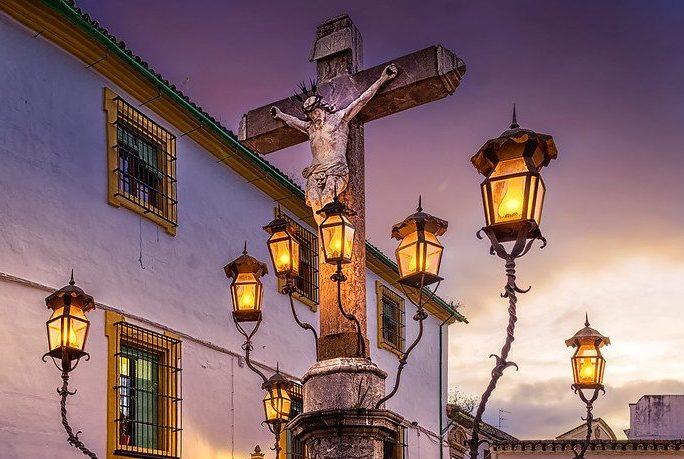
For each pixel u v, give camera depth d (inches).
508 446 896.3
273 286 502.9
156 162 419.8
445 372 773.9
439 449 738.2
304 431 192.4
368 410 186.9
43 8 347.3
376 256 635.5
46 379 328.5
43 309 333.1
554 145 177.0
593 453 880.3
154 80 405.4
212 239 452.4
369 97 221.0
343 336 203.0
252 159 482.3
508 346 165.9
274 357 490.3
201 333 429.4
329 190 213.9
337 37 231.5
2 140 328.2
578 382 344.2
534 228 173.2
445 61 218.7
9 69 336.8
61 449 329.7
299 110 237.1
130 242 388.5
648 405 1127.6
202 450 414.6
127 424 370.6
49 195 346.0
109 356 362.3
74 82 368.8
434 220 213.8
